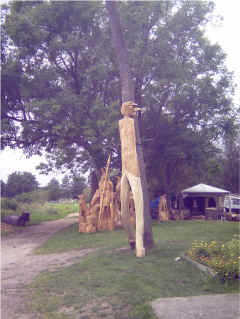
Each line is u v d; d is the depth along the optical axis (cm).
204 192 2422
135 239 951
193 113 1978
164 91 1967
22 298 625
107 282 656
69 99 1614
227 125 2045
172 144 2028
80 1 1714
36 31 1630
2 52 1769
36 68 1723
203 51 2038
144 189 1020
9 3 1836
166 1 1977
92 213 1634
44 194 4991
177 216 2316
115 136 1647
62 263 919
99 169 1930
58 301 584
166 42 1839
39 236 1692
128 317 490
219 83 2030
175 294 573
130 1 1881
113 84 1945
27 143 1872
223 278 624
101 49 1794
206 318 464
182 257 827
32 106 1559
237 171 2994
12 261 1031
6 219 2138
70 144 1916
